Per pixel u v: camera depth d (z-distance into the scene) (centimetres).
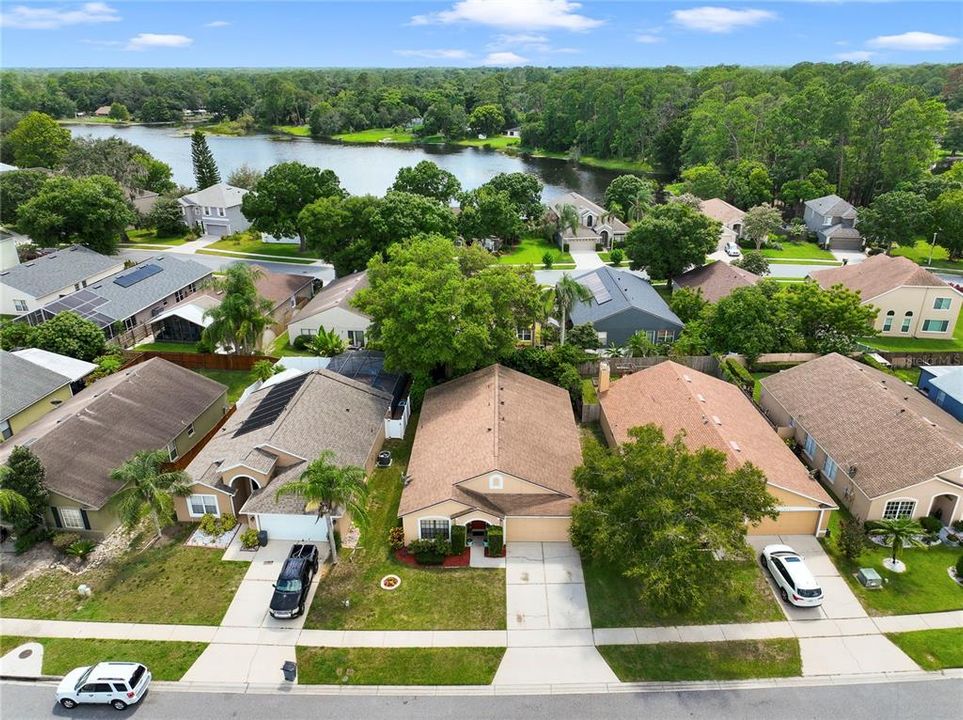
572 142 17912
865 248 9512
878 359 5753
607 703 2758
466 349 4706
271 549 3650
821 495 3688
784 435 4628
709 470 3138
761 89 15875
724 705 2747
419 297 4647
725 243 9656
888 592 3325
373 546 3669
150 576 3472
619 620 3167
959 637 3058
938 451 3703
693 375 4809
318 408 4362
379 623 3161
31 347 5516
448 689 2828
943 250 9456
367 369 5281
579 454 4119
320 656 2989
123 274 7081
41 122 12244
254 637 3092
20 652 3036
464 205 9931
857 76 15175
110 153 10744
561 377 5072
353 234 7556
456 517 3522
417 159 17188
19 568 3544
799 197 10988
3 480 3559
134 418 4353
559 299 5491
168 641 3078
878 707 2731
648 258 7481
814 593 3180
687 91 17088
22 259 8588
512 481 3600
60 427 4025
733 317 5491
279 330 6756
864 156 11025
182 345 6375
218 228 10088
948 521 3744
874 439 4016
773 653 2986
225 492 3794
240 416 4566
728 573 2995
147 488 3528
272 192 8750
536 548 3628
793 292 5888
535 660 2958
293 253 9244
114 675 2744
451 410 4456
